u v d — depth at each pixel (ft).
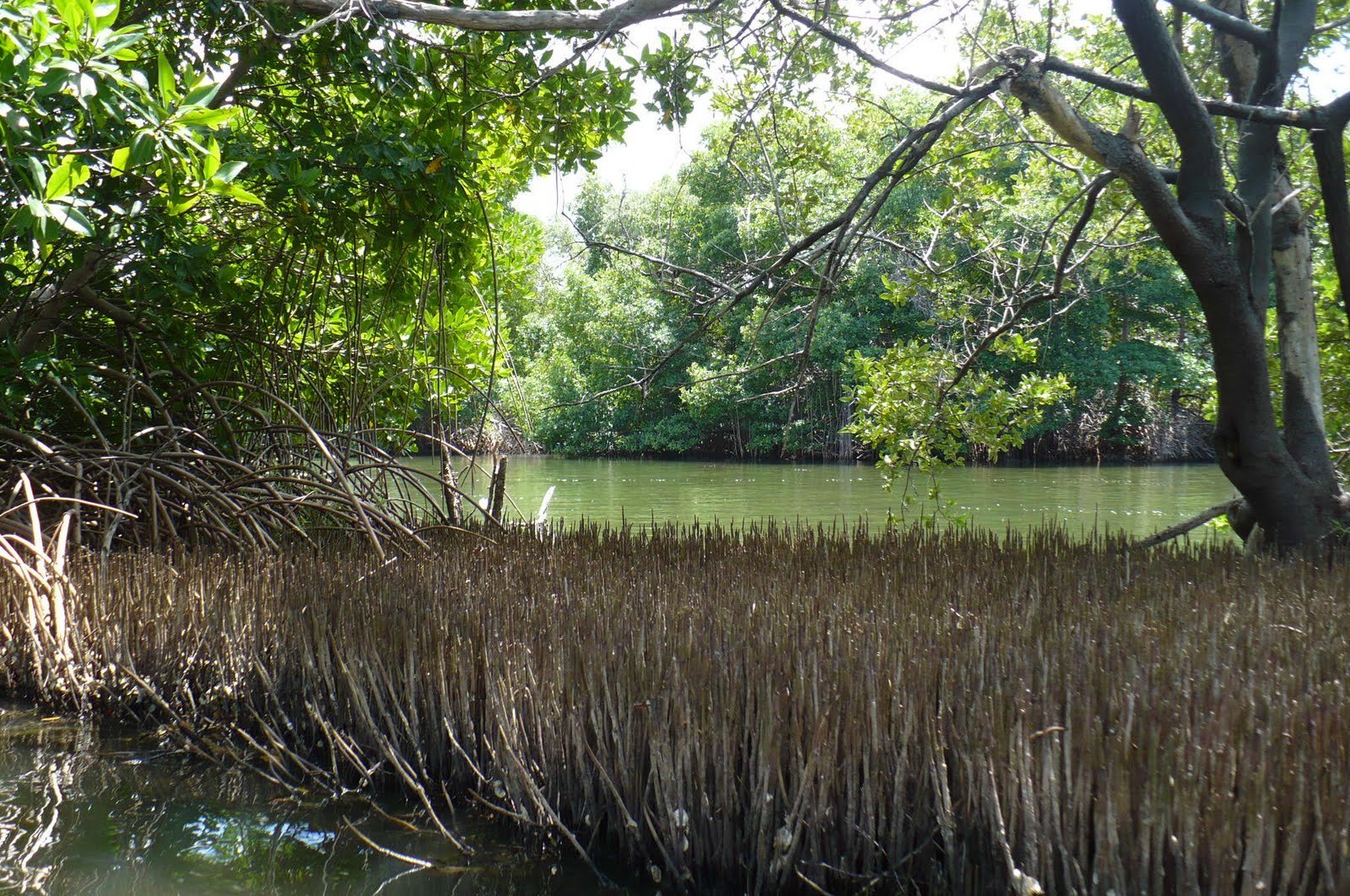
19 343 23.27
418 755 12.89
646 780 11.18
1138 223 29.40
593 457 110.73
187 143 16.19
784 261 19.25
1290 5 22.31
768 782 10.31
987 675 10.67
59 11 15.14
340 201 25.17
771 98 19.86
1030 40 25.62
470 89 26.12
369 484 26.35
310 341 30.94
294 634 14.53
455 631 13.44
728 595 14.40
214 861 10.98
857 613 13.19
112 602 16.25
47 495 21.98
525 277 35.81
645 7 17.07
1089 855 9.18
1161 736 8.89
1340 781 8.11
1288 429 22.08
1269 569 17.46
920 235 29.19
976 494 54.49
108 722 15.71
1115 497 53.21
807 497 52.29
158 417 27.04
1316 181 26.96
